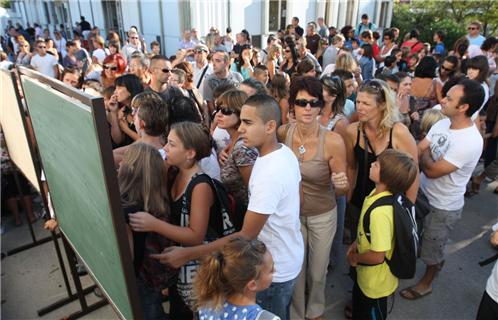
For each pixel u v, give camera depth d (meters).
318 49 8.24
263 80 4.52
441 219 2.69
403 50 7.28
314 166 2.24
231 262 1.37
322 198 2.32
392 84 3.46
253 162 2.11
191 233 1.72
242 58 6.21
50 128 1.79
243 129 1.69
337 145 2.21
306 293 2.88
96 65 5.43
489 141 4.47
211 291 1.40
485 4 16.89
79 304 2.94
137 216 1.63
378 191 2.15
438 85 4.57
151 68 3.66
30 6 22.28
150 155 1.72
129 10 12.48
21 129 2.60
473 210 4.29
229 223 1.96
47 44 8.03
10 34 13.49
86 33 12.79
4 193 3.85
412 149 2.35
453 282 3.13
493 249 3.57
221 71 4.59
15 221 4.02
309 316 2.63
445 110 2.50
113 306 1.79
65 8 17.94
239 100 2.33
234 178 2.20
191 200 1.77
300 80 2.19
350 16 13.60
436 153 2.63
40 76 1.71
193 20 9.68
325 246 2.42
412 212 2.14
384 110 2.37
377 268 2.19
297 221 1.88
